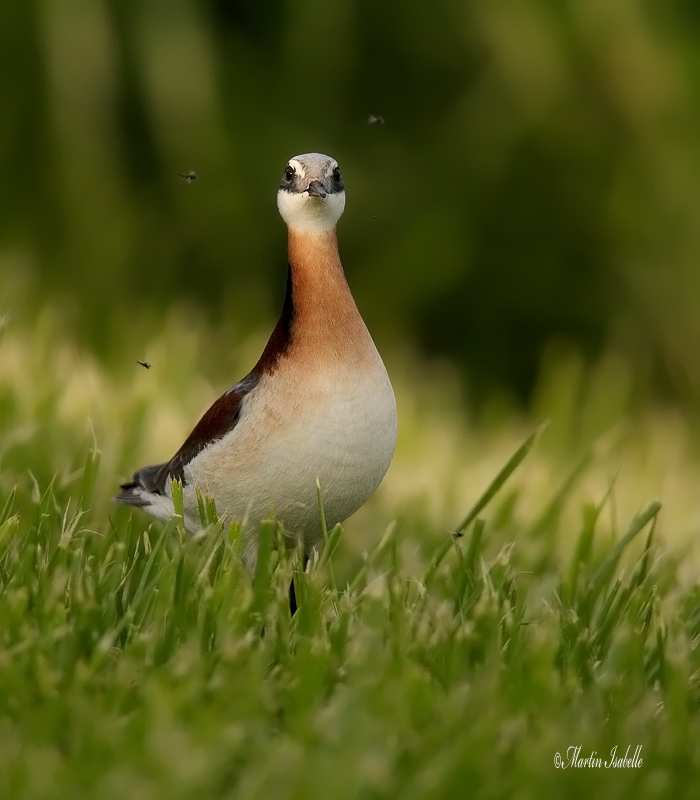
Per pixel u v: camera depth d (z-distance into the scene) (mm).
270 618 7438
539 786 5824
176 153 20422
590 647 7645
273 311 22406
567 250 22984
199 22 20578
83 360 14531
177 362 14688
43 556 8133
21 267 19156
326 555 8148
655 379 22812
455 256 22688
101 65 19578
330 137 22438
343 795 5512
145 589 7699
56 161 20406
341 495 8461
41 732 5980
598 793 5961
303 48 21922
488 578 7961
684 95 21328
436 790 5691
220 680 6488
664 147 21797
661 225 22234
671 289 22469
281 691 6641
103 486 10859
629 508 13008
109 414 12875
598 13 20781
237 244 21859
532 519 11984
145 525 10375
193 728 5938
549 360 22297
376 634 7027
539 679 6621
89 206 20484
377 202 22453
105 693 6395
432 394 18047
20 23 20234
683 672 6699
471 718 6359
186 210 21234
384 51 22547
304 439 8180
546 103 21438
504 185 22641
